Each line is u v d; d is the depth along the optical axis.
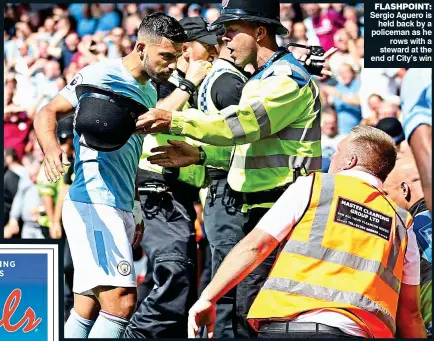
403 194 12.95
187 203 12.18
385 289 9.19
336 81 17.03
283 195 9.30
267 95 10.57
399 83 16.98
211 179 11.41
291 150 10.84
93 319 10.76
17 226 17.19
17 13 18.73
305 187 9.29
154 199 12.08
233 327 11.28
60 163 10.18
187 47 12.23
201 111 10.79
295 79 10.77
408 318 9.78
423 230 12.77
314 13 17.62
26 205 17.20
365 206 9.31
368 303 9.01
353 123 16.91
